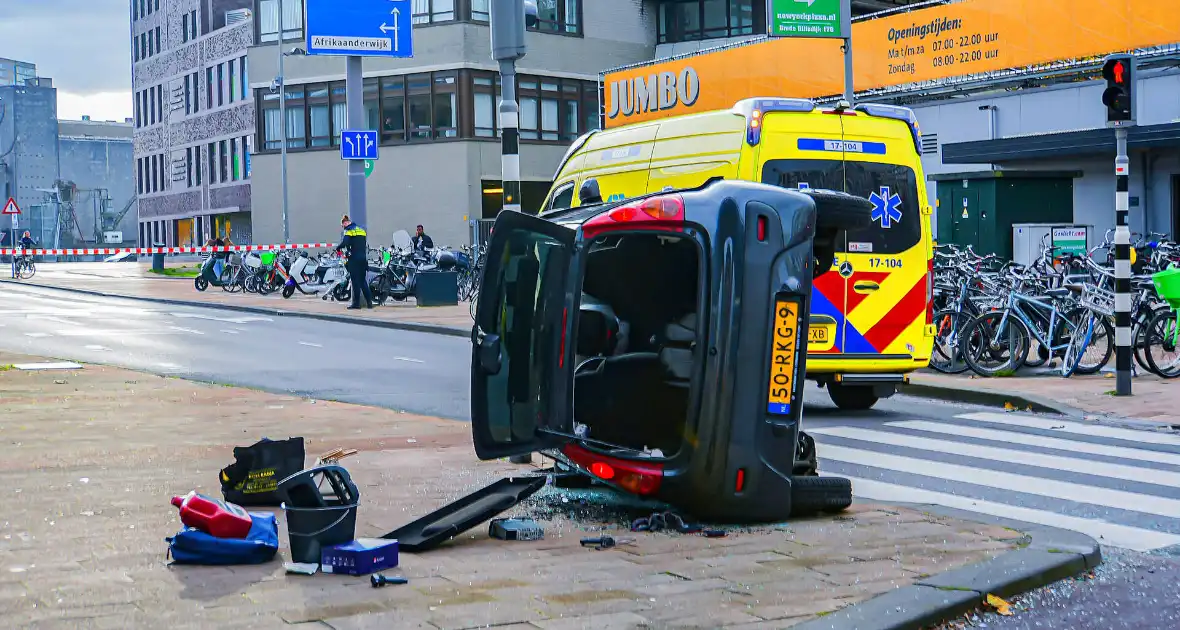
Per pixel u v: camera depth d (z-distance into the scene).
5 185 116.94
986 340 14.66
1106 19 23.48
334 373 15.77
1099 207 24.33
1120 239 12.72
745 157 11.61
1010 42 25.28
